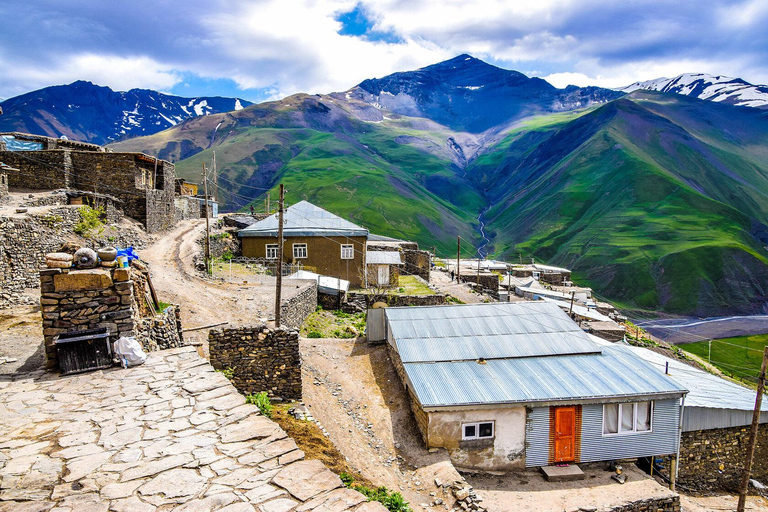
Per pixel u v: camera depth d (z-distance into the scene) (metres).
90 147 45.00
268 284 31.45
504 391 16.33
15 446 6.38
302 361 20.64
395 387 19.64
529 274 78.12
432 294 36.72
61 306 9.52
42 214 23.45
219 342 15.00
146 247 34.25
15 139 41.25
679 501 14.66
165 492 5.38
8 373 9.47
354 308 34.88
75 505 5.12
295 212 42.59
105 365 9.47
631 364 18.83
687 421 18.94
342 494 5.44
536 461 16.11
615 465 16.61
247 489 5.47
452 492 13.29
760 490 19.17
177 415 7.33
